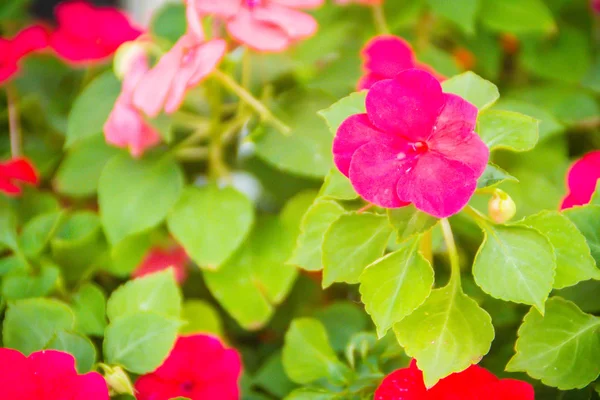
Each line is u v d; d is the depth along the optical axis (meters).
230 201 0.67
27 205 0.71
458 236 0.69
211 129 0.69
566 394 0.62
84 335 0.62
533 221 0.59
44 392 0.59
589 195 0.63
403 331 0.59
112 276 0.71
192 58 0.63
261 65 0.72
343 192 0.61
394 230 0.58
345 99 0.60
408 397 0.60
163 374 0.63
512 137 0.60
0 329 0.64
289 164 0.67
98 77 0.71
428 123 0.58
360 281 0.59
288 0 0.65
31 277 0.65
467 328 0.59
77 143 0.72
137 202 0.68
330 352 0.64
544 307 0.58
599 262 0.60
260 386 0.67
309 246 0.61
